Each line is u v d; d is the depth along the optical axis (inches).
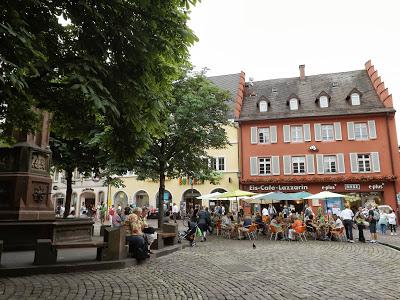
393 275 340.2
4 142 357.1
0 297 234.2
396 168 1350.9
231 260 441.4
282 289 278.2
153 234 479.2
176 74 309.9
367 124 1411.2
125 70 279.9
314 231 767.7
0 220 449.4
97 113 307.6
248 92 1727.4
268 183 1419.8
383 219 876.6
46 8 246.5
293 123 1471.5
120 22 268.2
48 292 253.4
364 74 1644.9
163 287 280.5
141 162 763.4
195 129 802.2
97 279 304.7
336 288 282.4
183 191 1547.7
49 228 466.0
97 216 1584.6
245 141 1496.1
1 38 203.3
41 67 248.7
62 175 1921.8
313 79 1716.3
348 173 1387.8
